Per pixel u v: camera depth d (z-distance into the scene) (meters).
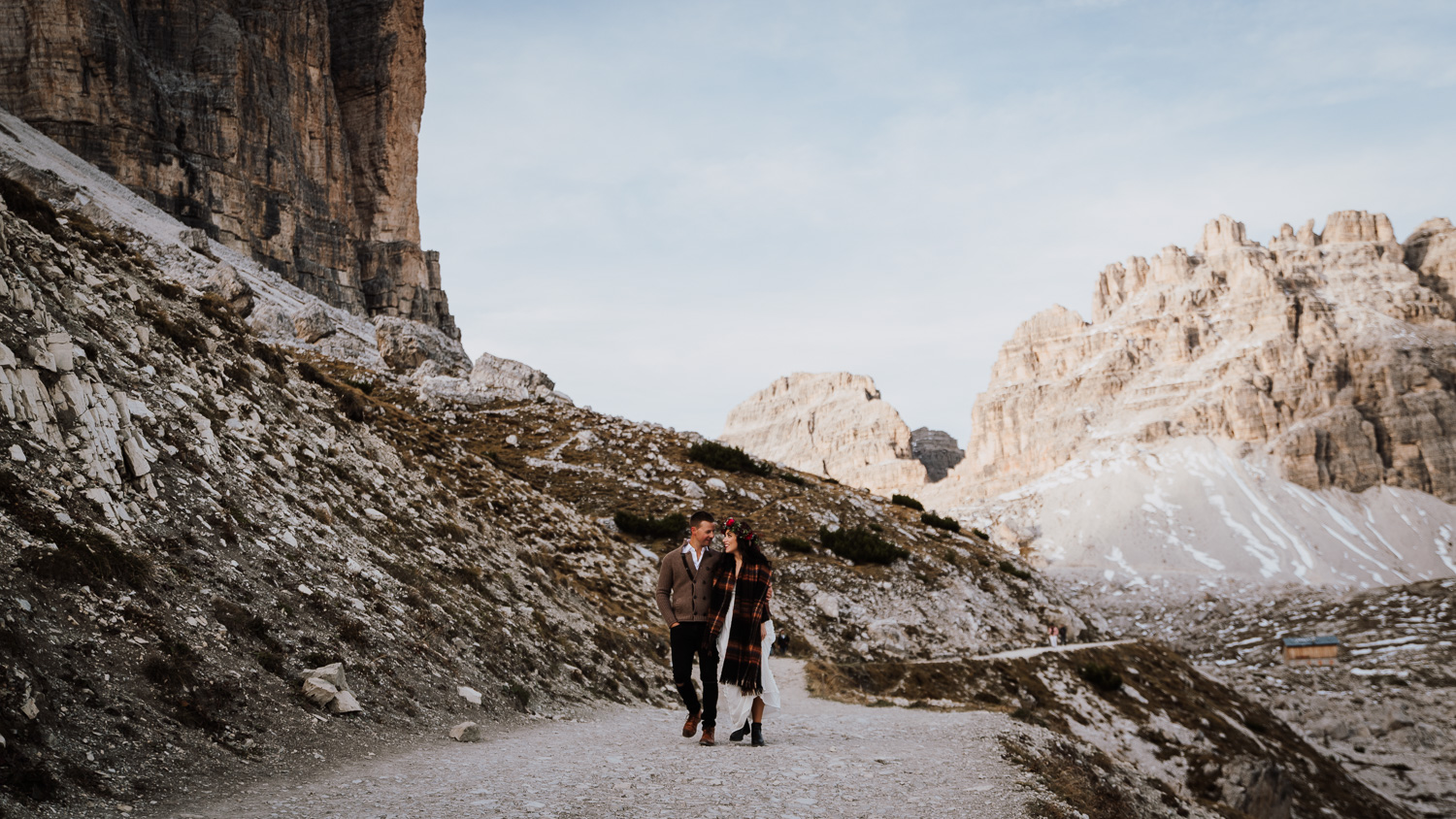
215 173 103.94
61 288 14.03
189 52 108.19
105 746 7.04
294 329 67.19
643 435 61.88
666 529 44.22
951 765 10.52
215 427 14.98
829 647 39.00
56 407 10.70
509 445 55.00
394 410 37.12
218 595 10.44
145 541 10.30
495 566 21.19
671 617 11.47
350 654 11.46
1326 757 53.81
